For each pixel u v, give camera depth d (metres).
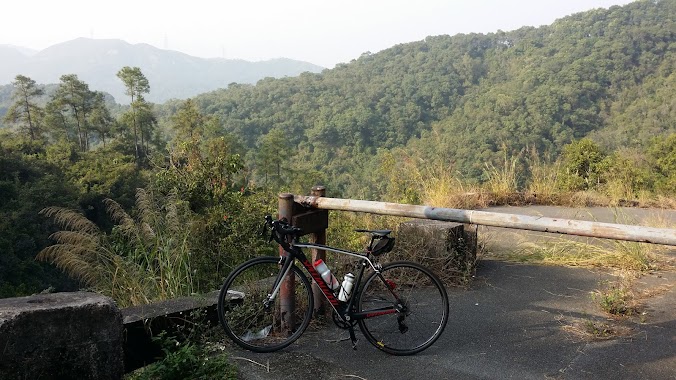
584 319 4.16
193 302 3.86
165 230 5.82
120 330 2.83
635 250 5.67
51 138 72.81
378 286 3.72
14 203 36.22
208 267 6.17
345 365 3.38
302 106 142.00
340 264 4.57
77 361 2.70
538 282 5.13
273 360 3.44
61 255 5.43
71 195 40.78
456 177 10.27
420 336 3.78
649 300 4.59
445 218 3.47
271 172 63.22
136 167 54.91
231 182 9.52
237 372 3.25
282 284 3.72
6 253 28.94
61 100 69.69
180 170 9.11
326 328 3.96
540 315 4.25
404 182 10.05
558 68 128.62
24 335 2.54
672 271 5.45
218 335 3.74
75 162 56.09
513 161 10.62
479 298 4.65
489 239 6.75
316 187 3.99
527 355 3.52
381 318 3.96
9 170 44.81
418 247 5.25
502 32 179.38
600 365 3.36
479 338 3.80
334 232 7.10
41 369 2.60
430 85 146.50
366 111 127.12
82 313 2.70
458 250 5.34
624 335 3.84
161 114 134.38
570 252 6.13
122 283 5.13
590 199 9.86
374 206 3.63
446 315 3.70
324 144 124.69
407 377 3.21
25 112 70.06
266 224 3.66
